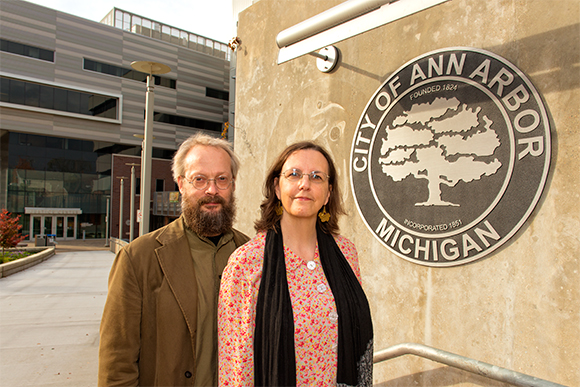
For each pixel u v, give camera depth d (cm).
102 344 124
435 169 192
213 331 135
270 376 103
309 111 269
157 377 124
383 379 214
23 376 336
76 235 2808
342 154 244
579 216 148
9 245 1471
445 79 191
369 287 222
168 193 2577
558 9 158
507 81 169
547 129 156
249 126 324
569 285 150
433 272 192
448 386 185
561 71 155
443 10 197
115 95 2888
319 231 131
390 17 156
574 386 147
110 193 2919
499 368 141
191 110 3262
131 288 127
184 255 138
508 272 167
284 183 119
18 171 2592
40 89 2614
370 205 221
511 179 166
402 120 208
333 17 175
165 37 3381
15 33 2517
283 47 205
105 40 2861
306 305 112
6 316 559
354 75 240
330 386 111
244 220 321
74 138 2783
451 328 184
